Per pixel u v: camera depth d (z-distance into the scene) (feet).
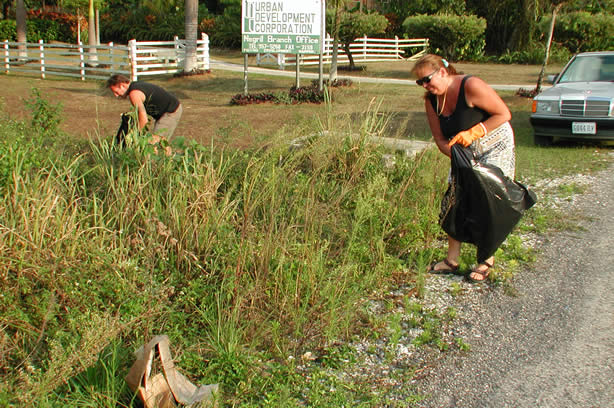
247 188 16.22
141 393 9.20
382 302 13.96
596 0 100.32
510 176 14.47
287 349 11.68
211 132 38.75
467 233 14.65
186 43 72.74
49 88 63.36
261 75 76.13
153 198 14.21
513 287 14.83
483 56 103.76
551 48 97.91
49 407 8.94
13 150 15.15
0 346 9.89
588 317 13.30
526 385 10.87
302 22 53.11
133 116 18.37
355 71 84.64
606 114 32.09
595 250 17.20
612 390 10.68
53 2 127.13
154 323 11.70
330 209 16.90
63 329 10.68
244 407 9.86
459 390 10.75
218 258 13.32
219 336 11.44
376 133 22.54
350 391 10.62
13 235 11.67
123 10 130.62
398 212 17.48
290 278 13.01
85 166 17.01
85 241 12.23
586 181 24.99
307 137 20.85
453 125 14.01
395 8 115.75
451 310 13.53
